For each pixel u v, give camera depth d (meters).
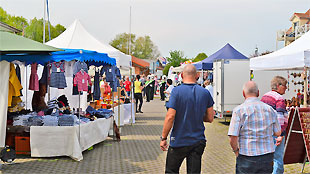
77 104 9.95
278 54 7.18
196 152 3.67
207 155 6.84
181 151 3.66
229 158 6.58
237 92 11.35
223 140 8.52
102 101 10.06
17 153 6.63
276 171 4.73
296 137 5.40
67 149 6.41
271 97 4.62
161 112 15.93
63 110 7.38
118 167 5.84
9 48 5.83
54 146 6.41
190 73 3.82
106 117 8.23
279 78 4.69
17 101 7.48
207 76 14.97
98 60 7.21
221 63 11.27
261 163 3.45
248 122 3.49
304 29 25.70
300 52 6.33
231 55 14.55
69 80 9.81
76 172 5.49
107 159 6.43
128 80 13.62
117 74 9.55
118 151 7.16
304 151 5.50
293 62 6.54
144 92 25.97
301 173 5.49
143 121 12.48
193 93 3.69
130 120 11.48
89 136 7.06
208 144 7.99
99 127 7.68
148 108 18.06
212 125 11.36
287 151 5.40
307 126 5.11
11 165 5.89
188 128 3.65
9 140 6.67
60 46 9.88
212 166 5.96
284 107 4.55
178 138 3.65
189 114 3.64
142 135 9.25
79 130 6.49
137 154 6.89
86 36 10.53
